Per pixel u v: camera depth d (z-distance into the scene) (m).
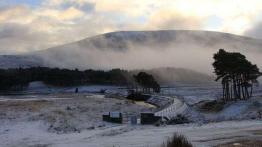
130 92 165.88
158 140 29.66
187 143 22.45
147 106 100.25
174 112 68.94
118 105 92.62
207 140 28.30
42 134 41.44
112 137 34.09
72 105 84.88
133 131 38.72
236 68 85.38
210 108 78.81
